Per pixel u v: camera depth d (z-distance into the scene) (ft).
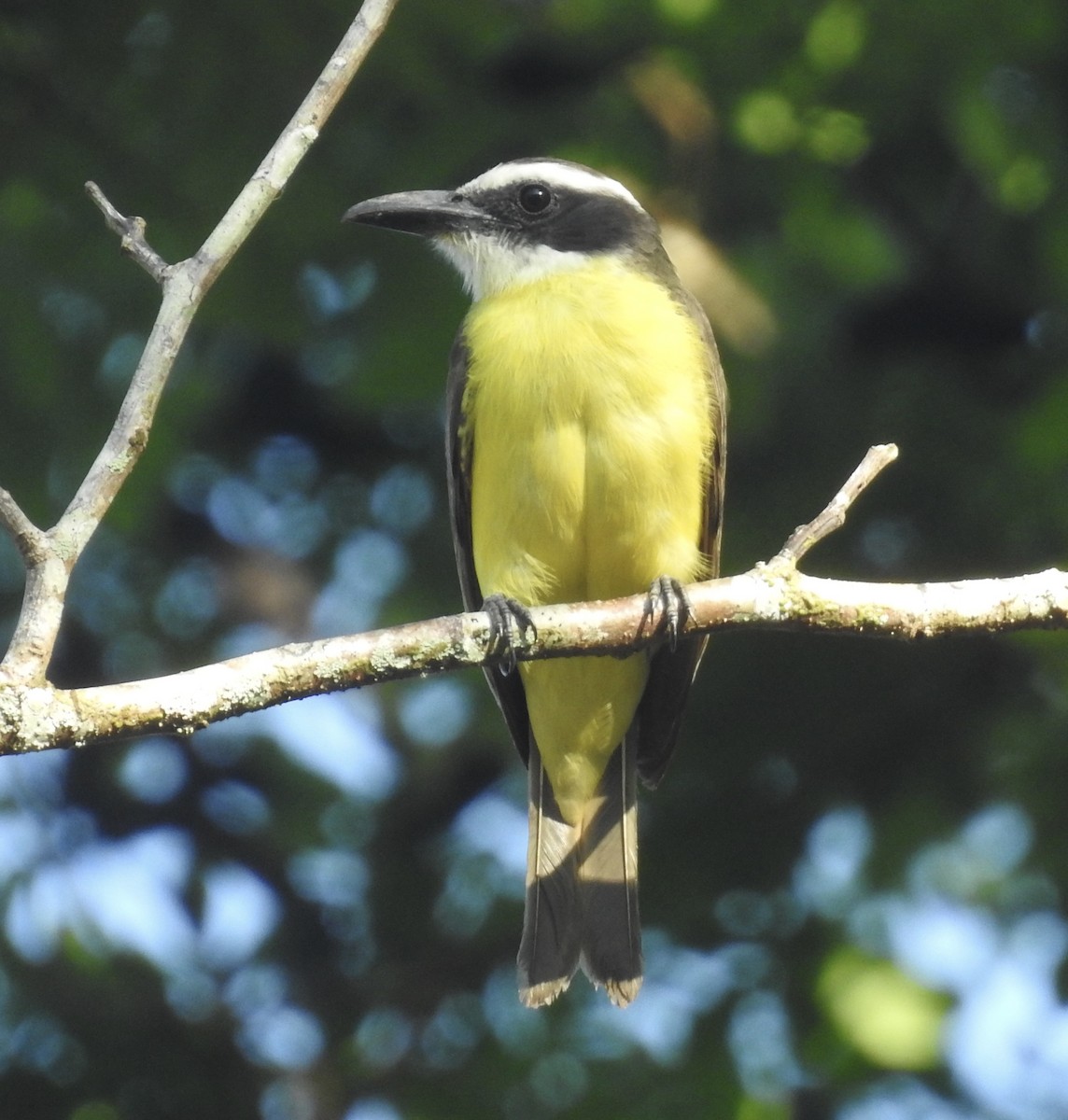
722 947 44.42
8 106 43.06
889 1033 41.83
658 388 30.48
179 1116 43.55
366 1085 44.96
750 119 46.57
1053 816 43.78
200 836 48.11
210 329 47.29
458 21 43.60
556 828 32.27
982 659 47.21
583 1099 43.29
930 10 45.60
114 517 45.44
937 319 52.16
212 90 42.98
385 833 49.29
